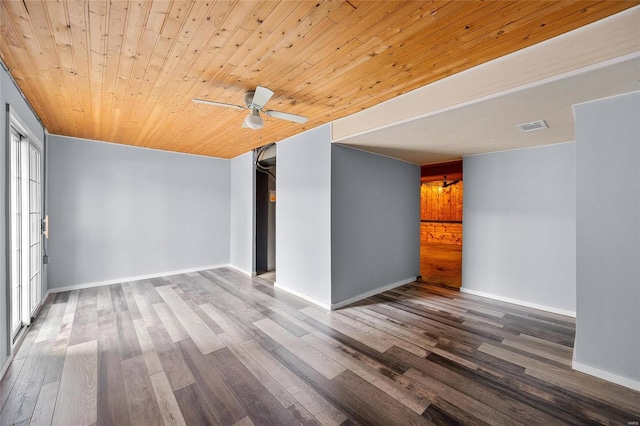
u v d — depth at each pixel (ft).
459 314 11.24
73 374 7.11
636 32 4.97
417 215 16.92
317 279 12.41
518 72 6.41
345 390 6.54
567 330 9.74
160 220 17.25
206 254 19.16
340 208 12.23
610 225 6.83
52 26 5.51
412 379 6.95
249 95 8.60
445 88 7.80
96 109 10.23
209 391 6.50
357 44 6.17
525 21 5.34
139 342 8.81
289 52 6.49
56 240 13.93
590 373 7.10
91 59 6.79
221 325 10.11
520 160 12.49
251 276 17.35
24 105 9.09
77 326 9.95
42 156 12.21
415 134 10.33
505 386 6.68
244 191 18.37
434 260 23.22
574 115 7.41
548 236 11.71
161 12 5.13
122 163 15.90
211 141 15.10
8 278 7.41
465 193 14.30
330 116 11.05
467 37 5.89
